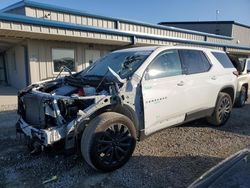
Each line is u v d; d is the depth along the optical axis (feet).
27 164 13.01
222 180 6.70
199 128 18.75
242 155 7.98
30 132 12.21
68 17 42.09
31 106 12.73
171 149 14.76
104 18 46.91
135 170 12.28
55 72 41.09
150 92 13.48
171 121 15.02
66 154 11.65
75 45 43.34
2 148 15.15
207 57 18.08
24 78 42.01
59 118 11.41
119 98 12.21
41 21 32.37
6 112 25.17
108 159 11.96
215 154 14.07
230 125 19.76
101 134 11.53
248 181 6.50
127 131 12.51
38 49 38.75
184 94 15.35
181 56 15.93
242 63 28.84
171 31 63.00
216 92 18.04
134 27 52.85
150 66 13.93
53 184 11.14
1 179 11.60
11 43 42.98
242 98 27.53
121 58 15.48
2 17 28.91
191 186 7.05
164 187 10.78
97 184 11.12
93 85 13.34
